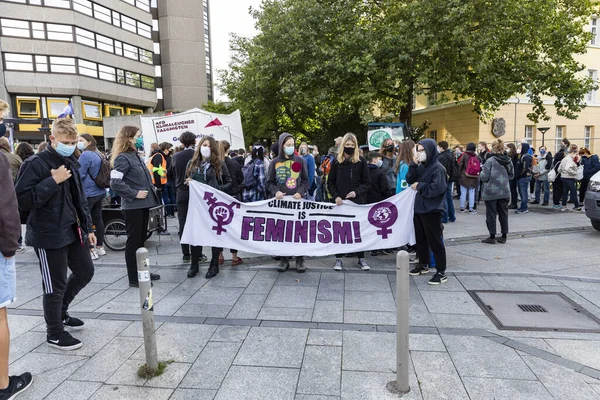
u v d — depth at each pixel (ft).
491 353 10.89
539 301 14.46
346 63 51.11
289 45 57.36
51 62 117.60
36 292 16.19
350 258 20.58
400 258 8.83
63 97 122.01
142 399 9.09
